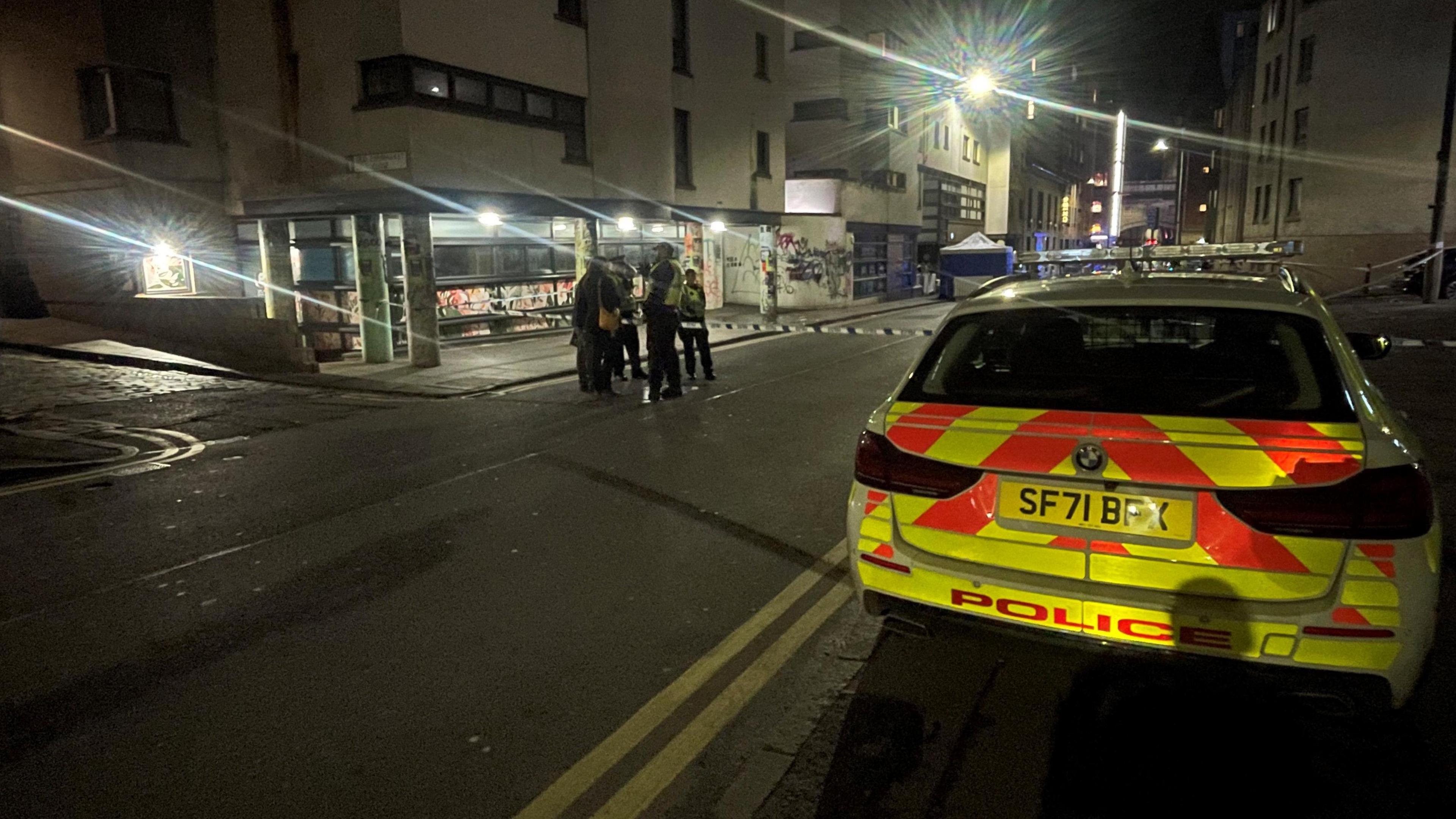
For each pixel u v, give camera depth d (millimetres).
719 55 21578
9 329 14250
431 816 2666
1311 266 25094
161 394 10641
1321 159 29938
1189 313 3170
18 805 2756
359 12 13367
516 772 2889
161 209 15023
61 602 4402
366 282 13461
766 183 24016
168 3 14992
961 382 3312
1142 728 3072
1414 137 28234
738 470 6824
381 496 6266
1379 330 16141
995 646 2785
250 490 6484
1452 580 4266
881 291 30828
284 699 3400
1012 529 2752
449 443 7996
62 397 10344
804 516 5629
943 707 3262
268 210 14469
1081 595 2600
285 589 4535
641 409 9586
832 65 28828
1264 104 35500
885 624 3082
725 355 14977
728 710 3270
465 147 14148
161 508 6027
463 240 15359
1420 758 2844
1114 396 2875
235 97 15148
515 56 15070
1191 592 2518
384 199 13039
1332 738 2969
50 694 3471
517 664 3662
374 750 3035
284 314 14609
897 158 31609
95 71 14477
